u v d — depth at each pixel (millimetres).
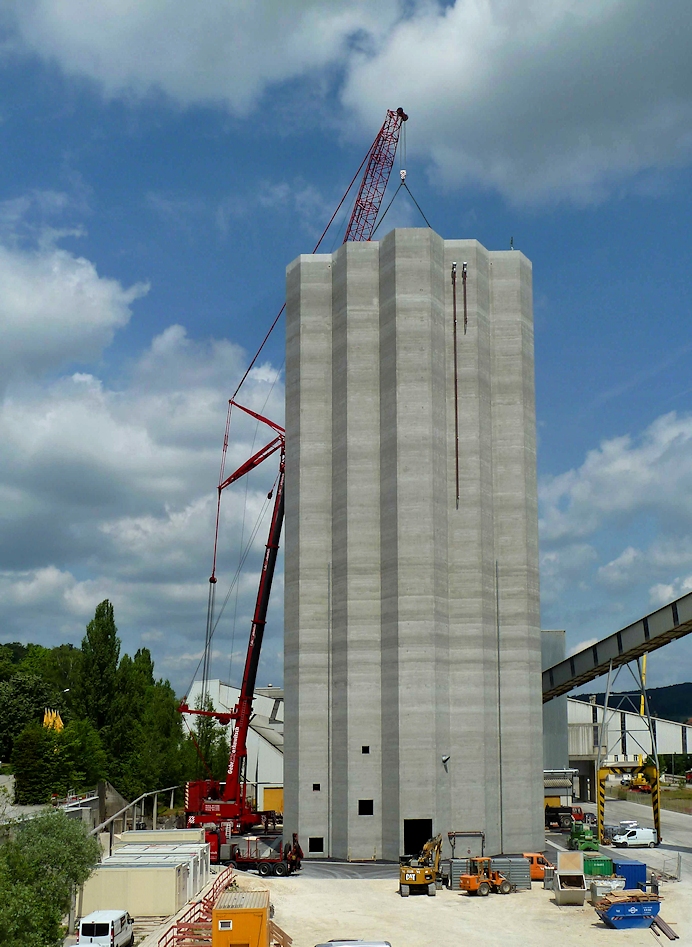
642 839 79625
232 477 99688
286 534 78062
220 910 38656
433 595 71375
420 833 68562
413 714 69625
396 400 74062
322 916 51000
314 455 77688
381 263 77562
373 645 72562
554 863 66625
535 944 44938
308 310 79750
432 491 72812
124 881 49469
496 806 71625
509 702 73812
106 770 98500
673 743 168000
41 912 30812
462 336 77125
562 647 119812
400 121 101750
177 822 95750
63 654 143875
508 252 80250
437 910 52750
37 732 76250
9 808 71000
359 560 73750
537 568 77625
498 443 77562
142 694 123312
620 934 47062
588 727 126812
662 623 75188
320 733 73375
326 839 71688
